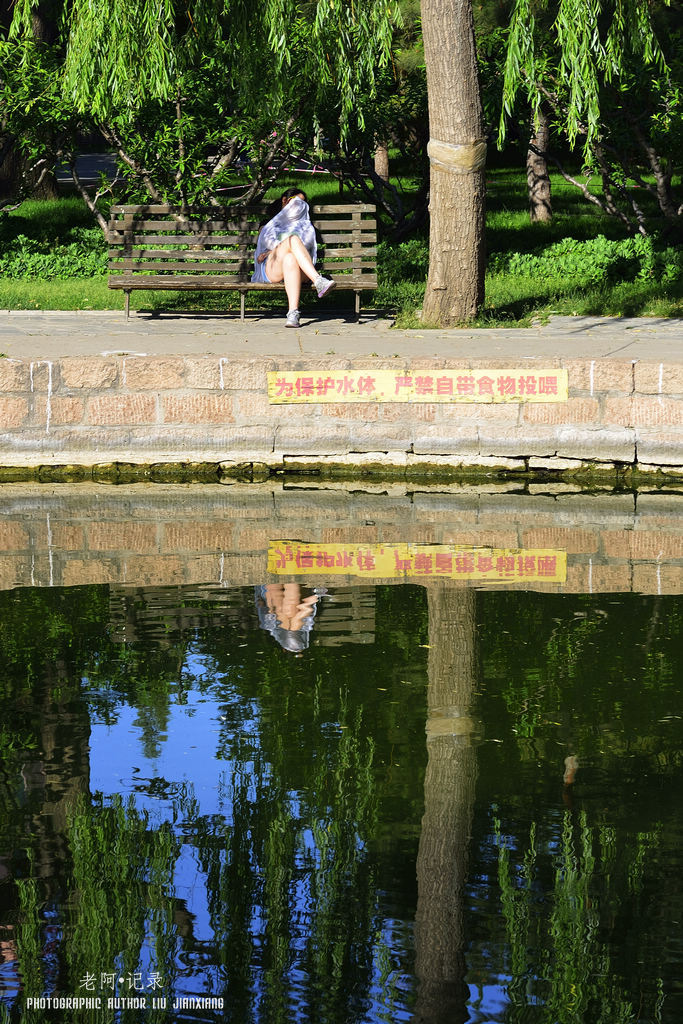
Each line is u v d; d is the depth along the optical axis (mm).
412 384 12195
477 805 5359
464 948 4398
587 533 10195
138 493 11719
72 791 5504
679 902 4648
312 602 8289
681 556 9438
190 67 18484
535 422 12156
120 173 20469
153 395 12352
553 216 24672
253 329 15023
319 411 12352
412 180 29141
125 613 8039
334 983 4246
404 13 20453
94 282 19234
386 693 6648
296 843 5074
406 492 11789
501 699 6570
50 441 12375
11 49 20328
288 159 19531
